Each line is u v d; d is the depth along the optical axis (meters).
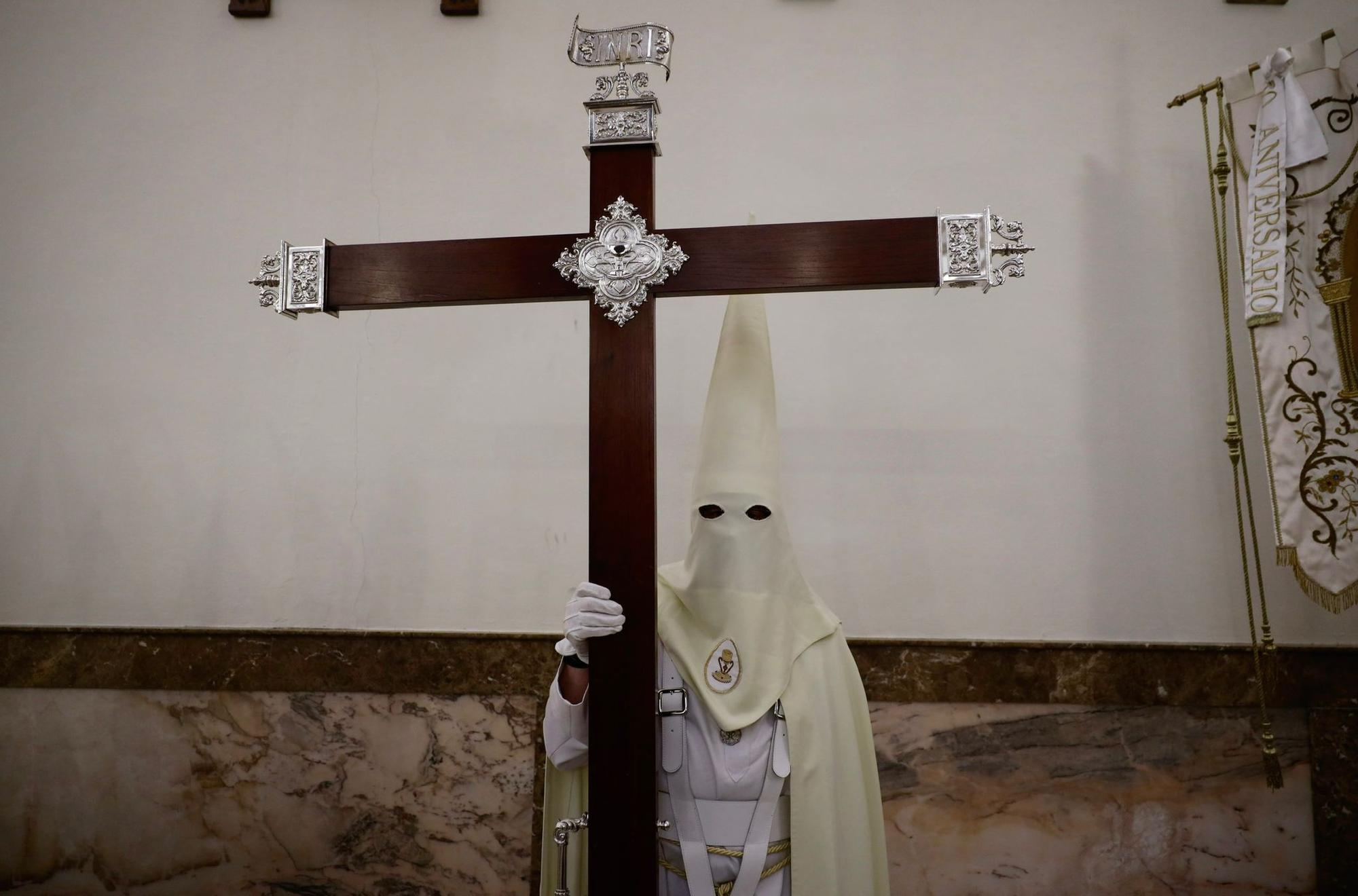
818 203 2.61
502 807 2.43
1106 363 2.49
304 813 2.48
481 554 2.55
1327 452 2.01
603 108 1.58
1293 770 2.30
